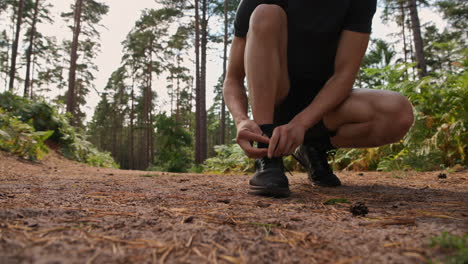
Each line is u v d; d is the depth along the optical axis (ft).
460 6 54.24
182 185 6.95
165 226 2.78
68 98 56.85
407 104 5.43
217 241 2.37
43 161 18.89
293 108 6.22
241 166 24.73
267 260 2.00
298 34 5.27
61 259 1.88
